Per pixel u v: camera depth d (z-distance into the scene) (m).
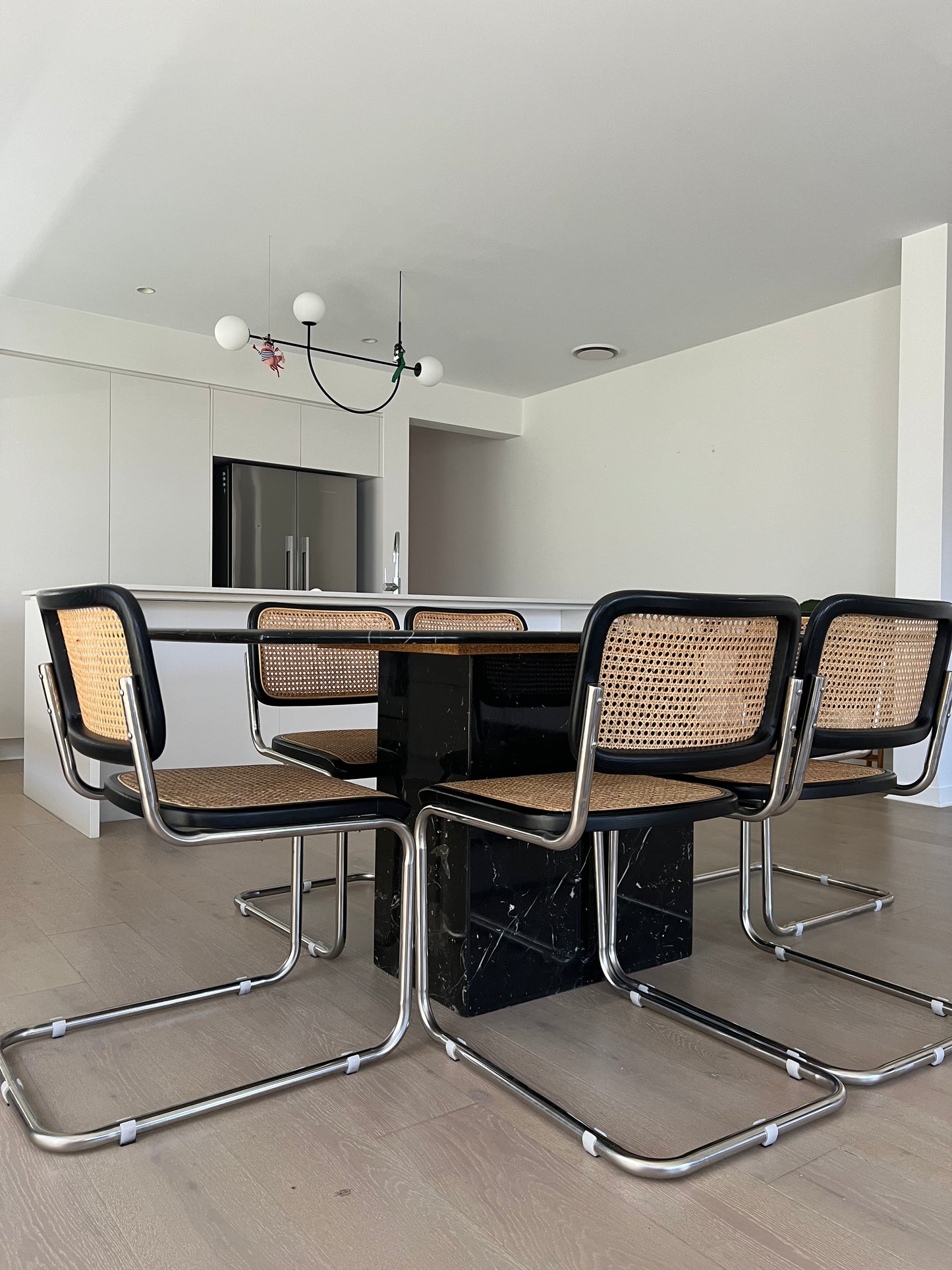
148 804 1.23
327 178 3.56
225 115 3.13
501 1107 1.33
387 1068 1.45
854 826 3.37
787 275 4.48
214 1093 1.36
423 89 2.97
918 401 3.97
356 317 5.10
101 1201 1.10
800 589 5.04
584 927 1.83
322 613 2.34
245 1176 1.16
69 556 5.02
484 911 1.67
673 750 1.29
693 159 3.40
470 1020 1.64
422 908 1.54
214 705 3.32
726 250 4.20
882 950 2.02
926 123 3.16
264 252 4.24
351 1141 1.24
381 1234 1.05
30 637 3.72
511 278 4.54
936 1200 1.12
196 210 3.83
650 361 5.87
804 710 1.50
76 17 2.64
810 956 1.97
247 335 4.17
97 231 4.03
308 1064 1.46
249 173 3.52
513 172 3.50
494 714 1.74
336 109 3.09
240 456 5.59
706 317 5.07
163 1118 1.26
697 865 2.77
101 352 5.07
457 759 1.73
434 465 7.74
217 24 2.66
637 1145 1.23
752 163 3.42
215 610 3.34
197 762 3.27
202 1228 1.05
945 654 1.73
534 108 3.08
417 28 2.68
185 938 2.04
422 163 3.44
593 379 6.27
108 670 1.32
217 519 5.72
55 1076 1.41
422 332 5.36
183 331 5.34
